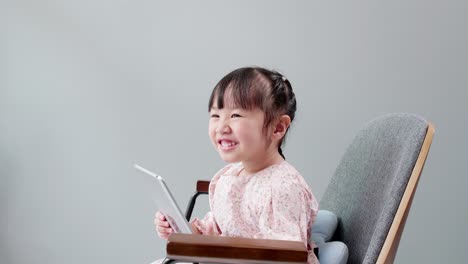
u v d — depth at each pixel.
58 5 1.91
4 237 1.95
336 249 1.03
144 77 1.91
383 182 0.99
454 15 1.86
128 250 1.96
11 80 1.92
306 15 1.88
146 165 1.93
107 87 1.92
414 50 1.87
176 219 0.90
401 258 1.90
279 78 1.10
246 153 1.04
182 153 1.92
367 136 1.16
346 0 1.87
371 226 0.99
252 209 1.08
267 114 1.04
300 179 1.07
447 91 1.87
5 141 1.93
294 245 0.80
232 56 1.89
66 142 1.93
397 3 1.87
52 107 1.92
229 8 1.89
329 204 1.24
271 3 1.88
